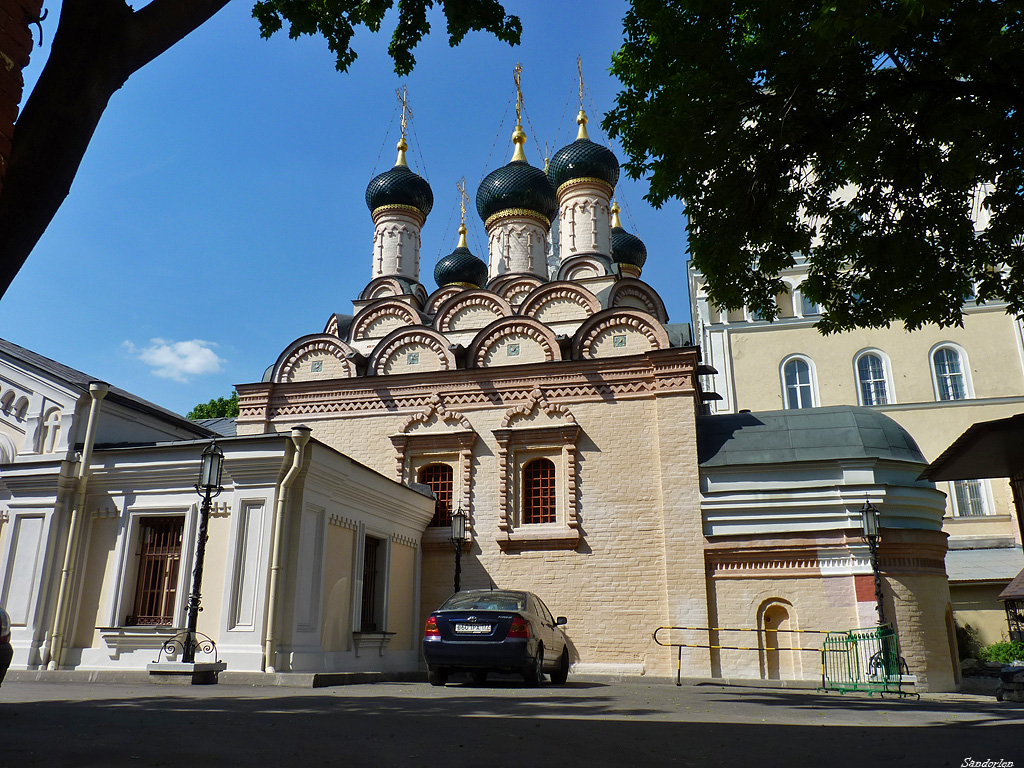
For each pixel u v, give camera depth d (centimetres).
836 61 921
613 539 1920
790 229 1065
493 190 2967
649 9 984
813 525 1788
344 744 542
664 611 1839
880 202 1048
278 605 1306
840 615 1725
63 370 1655
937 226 1034
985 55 861
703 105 980
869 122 979
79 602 1420
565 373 2069
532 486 2044
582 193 2931
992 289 1065
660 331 2072
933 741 609
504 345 2186
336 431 2181
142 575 1426
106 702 802
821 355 3284
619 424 2002
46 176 466
